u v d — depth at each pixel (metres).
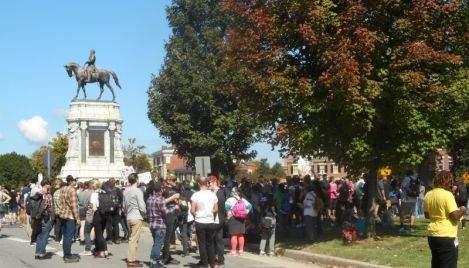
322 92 15.79
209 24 38.06
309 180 17.20
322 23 14.77
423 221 21.86
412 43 14.59
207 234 13.08
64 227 14.68
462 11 15.95
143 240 21.14
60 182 18.44
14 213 29.70
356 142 15.79
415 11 14.60
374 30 15.12
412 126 15.62
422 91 15.84
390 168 16.86
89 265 14.16
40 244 15.44
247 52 16.14
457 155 41.81
